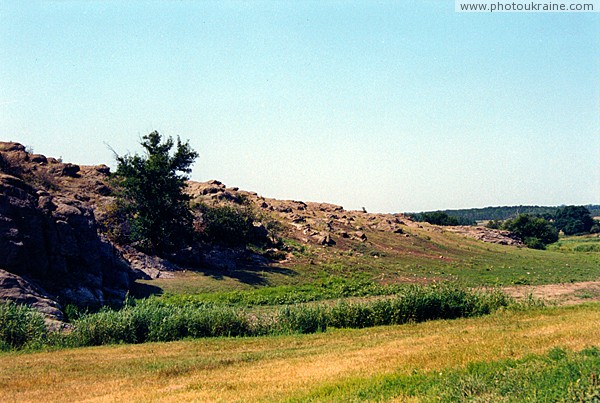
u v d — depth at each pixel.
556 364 11.48
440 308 25.52
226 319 22.95
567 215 157.38
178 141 48.72
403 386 11.15
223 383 13.22
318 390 11.34
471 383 10.31
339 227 72.31
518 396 9.49
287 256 55.41
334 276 49.78
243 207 59.62
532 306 27.64
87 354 18.53
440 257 65.88
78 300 30.25
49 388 13.66
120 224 46.16
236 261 50.47
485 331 19.36
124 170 46.38
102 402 11.97
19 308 21.52
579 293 40.53
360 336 21.19
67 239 31.89
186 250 47.00
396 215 93.69
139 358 17.62
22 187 32.31
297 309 24.70
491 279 51.34
